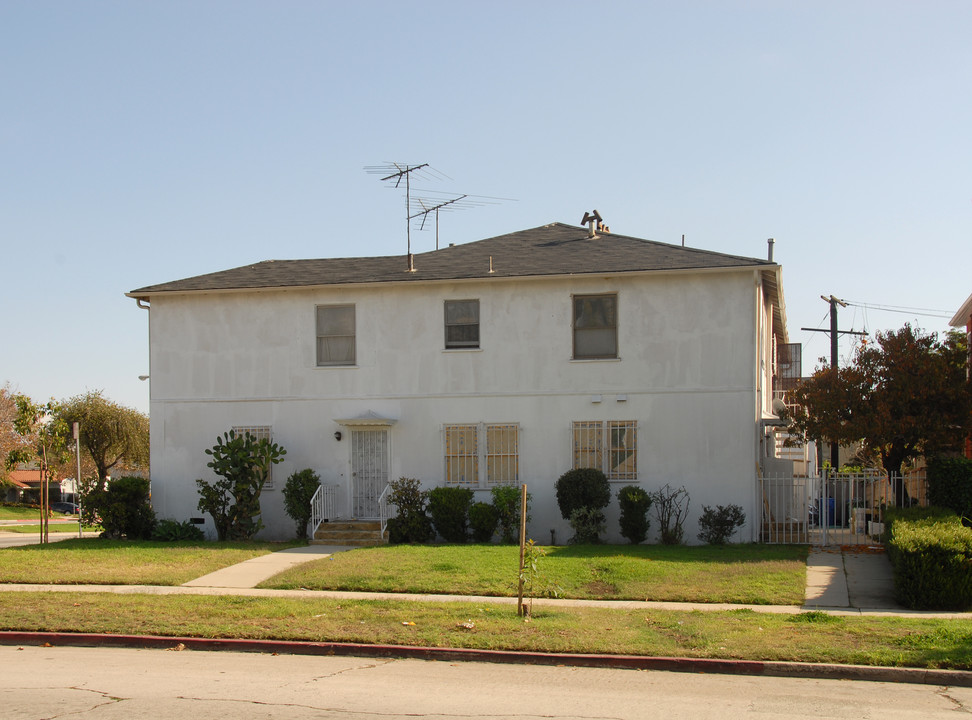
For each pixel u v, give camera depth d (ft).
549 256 78.02
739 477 70.13
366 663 35.01
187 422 79.15
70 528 127.65
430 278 75.31
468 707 28.09
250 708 27.89
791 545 65.31
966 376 66.33
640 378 72.18
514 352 74.38
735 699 29.40
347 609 43.21
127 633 38.93
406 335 76.23
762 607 44.88
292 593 49.37
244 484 73.26
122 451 188.03
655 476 71.46
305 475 74.59
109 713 27.27
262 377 78.23
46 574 54.85
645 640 36.60
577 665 34.60
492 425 74.38
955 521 51.78
